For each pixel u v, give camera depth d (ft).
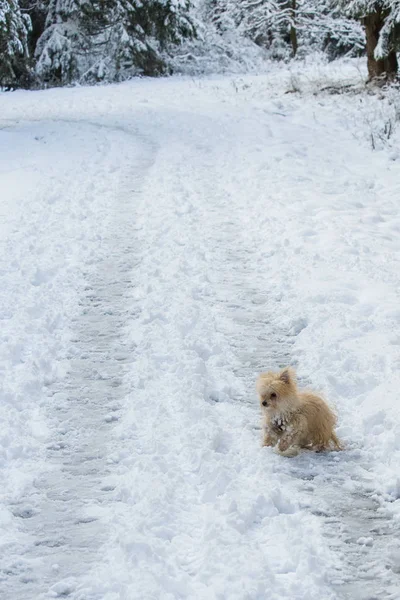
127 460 20.54
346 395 24.31
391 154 62.54
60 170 61.57
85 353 28.07
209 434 21.31
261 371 26.30
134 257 39.47
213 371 26.09
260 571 15.76
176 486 19.25
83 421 23.03
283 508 18.40
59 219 46.75
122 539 16.83
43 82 138.10
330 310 30.53
